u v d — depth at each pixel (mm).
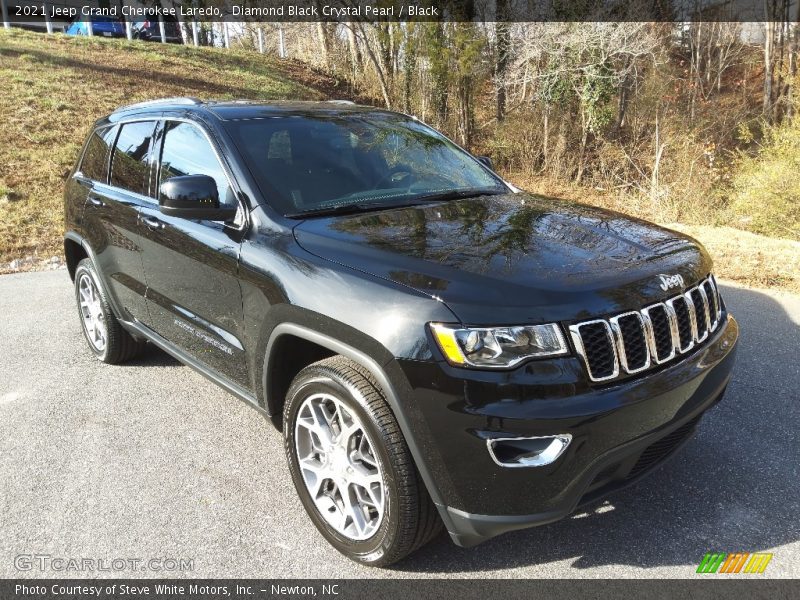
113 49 22141
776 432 3488
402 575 2525
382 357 2271
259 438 3617
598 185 17594
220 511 2953
